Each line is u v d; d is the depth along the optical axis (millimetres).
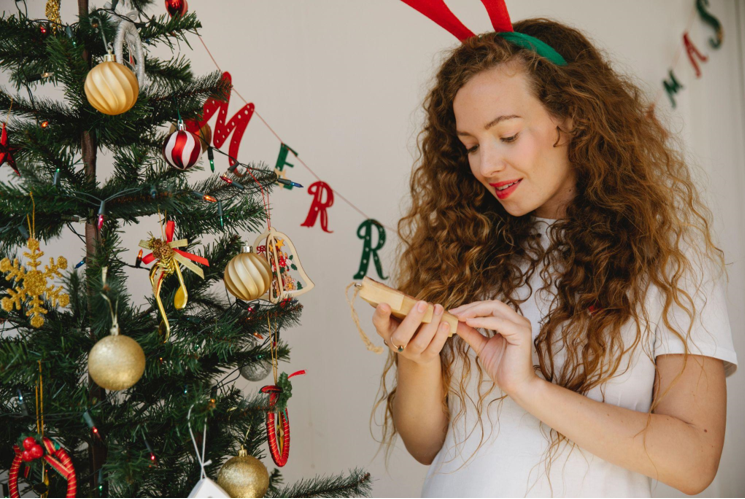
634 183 1060
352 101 2154
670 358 987
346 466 2078
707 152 1924
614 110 1086
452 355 1099
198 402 979
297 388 2088
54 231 1074
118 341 932
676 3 1981
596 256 1038
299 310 1234
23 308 1077
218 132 1438
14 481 952
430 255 1208
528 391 939
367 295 960
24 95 1744
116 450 955
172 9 1174
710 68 1942
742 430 1844
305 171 2117
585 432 928
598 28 2020
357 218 2135
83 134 1115
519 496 1003
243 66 2035
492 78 1011
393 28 2133
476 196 1185
